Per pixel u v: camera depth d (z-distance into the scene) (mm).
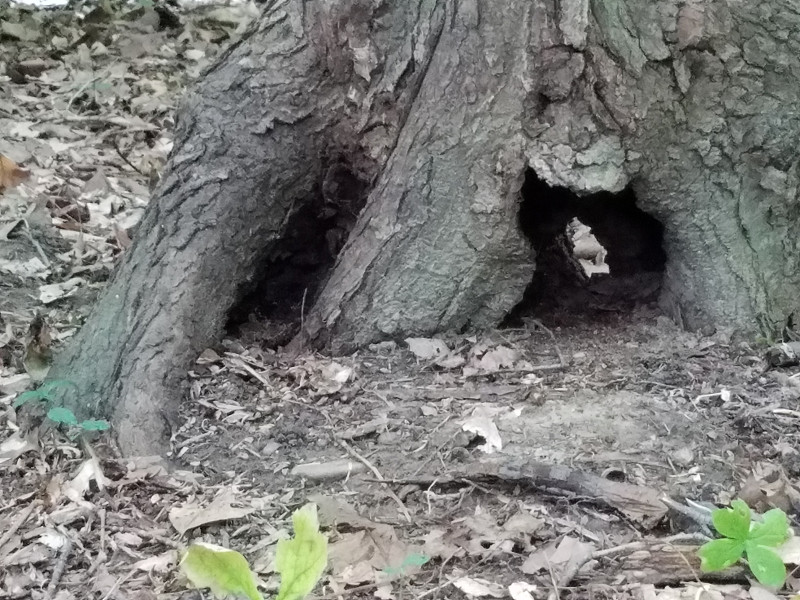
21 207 2090
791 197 1608
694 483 1297
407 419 1429
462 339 1603
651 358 1566
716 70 1546
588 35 1481
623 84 1503
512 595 1144
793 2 1566
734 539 1123
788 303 1638
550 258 1789
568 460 1334
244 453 1387
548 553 1195
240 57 1638
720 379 1507
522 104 1510
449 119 1533
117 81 2857
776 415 1423
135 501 1308
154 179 2256
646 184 1572
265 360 1585
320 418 1444
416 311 1594
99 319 1541
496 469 1303
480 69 1513
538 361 1565
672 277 1677
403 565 1130
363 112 1612
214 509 1274
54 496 1307
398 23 1586
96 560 1216
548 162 1520
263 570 1191
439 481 1312
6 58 2904
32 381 1544
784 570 1102
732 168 1586
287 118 1623
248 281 1659
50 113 2604
